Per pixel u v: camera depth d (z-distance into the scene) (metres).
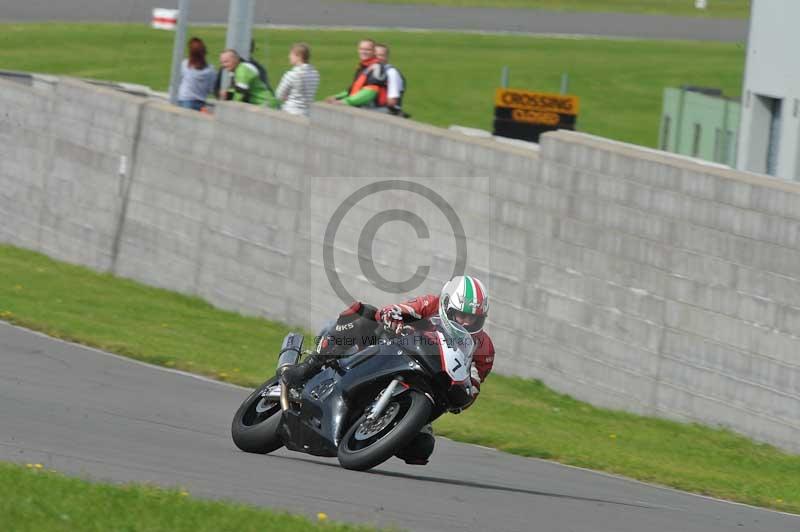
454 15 143.88
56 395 35.34
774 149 66.56
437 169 53.78
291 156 59.59
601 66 126.88
